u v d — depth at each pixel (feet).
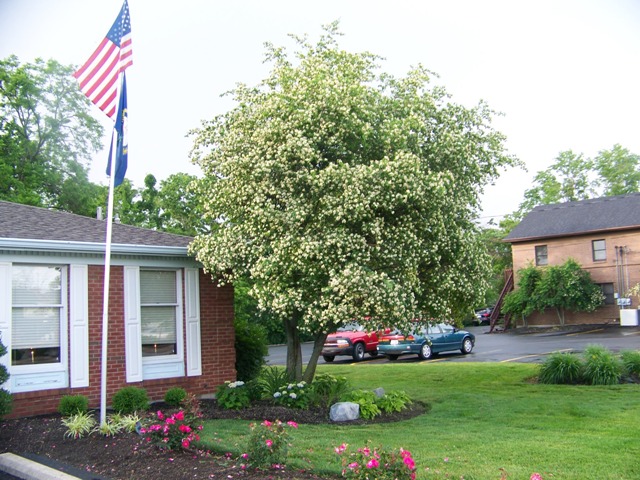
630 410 34.55
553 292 117.19
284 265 35.42
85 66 33.78
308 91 37.86
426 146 39.11
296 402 36.58
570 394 41.29
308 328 38.14
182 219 124.98
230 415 34.81
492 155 42.75
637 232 112.68
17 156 102.73
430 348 75.46
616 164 172.04
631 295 110.73
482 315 153.48
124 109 33.37
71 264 37.32
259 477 21.20
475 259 40.24
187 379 41.98
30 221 40.24
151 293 41.39
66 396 33.42
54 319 36.78
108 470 23.49
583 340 87.25
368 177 34.40
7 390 32.50
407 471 18.56
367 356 84.02
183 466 22.91
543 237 122.31
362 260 34.83
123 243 39.45
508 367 58.03
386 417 35.37
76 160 112.16
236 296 98.63
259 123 39.75
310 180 35.55
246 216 38.96
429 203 35.73
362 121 37.50
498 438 28.27
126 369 38.93
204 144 43.21
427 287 39.83
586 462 23.61
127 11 34.19
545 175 177.37
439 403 39.96
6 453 27.17
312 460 24.04
